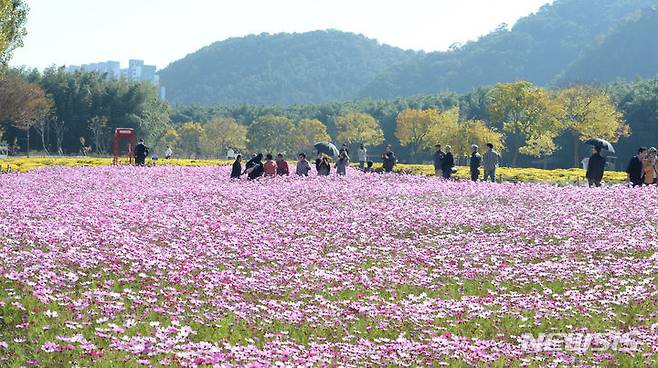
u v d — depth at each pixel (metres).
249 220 21.77
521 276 15.88
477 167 37.53
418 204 25.84
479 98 160.62
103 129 123.06
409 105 178.88
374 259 17.56
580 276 15.80
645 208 24.52
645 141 112.75
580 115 100.88
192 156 140.12
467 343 11.05
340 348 10.75
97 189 30.00
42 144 119.56
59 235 16.94
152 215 21.59
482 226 21.81
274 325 12.08
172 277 14.27
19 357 9.91
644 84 132.50
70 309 11.80
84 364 9.70
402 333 11.77
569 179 42.03
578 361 10.52
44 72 124.69
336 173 40.00
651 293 14.16
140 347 9.89
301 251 17.77
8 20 53.34
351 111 184.75
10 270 13.55
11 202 23.16
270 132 156.88
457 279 15.75
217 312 12.50
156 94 135.12
